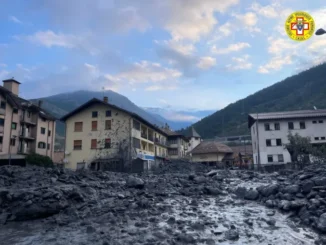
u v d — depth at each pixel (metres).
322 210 8.40
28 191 11.29
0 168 18.23
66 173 18.31
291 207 9.48
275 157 49.38
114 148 43.72
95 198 12.34
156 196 12.73
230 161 63.94
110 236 7.52
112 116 45.47
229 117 134.75
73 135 46.84
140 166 38.44
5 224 9.73
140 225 8.39
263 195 11.94
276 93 138.88
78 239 7.50
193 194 13.44
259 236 7.36
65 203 11.05
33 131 52.75
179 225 8.30
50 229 8.68
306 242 6.93
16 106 47.25
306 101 104.75
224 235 7.45
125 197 12.43
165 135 67.00
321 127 49.09
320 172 13.96
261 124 50.84
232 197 12.79
